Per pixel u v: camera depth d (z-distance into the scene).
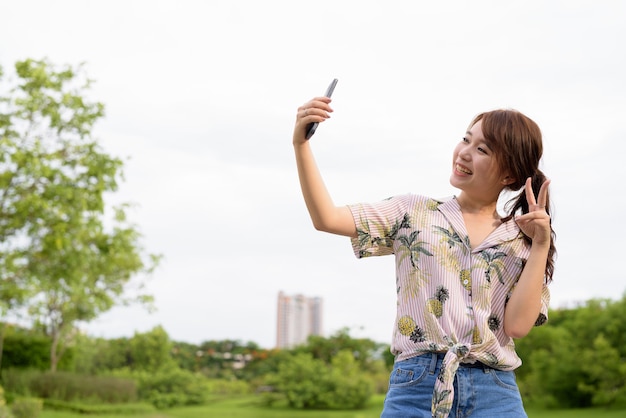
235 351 58.19
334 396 30.41
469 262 1.98
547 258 2.11
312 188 1.95
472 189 2.06
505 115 2.05
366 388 31.25
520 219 1.94
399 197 2.11
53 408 20.06
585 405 25.98
